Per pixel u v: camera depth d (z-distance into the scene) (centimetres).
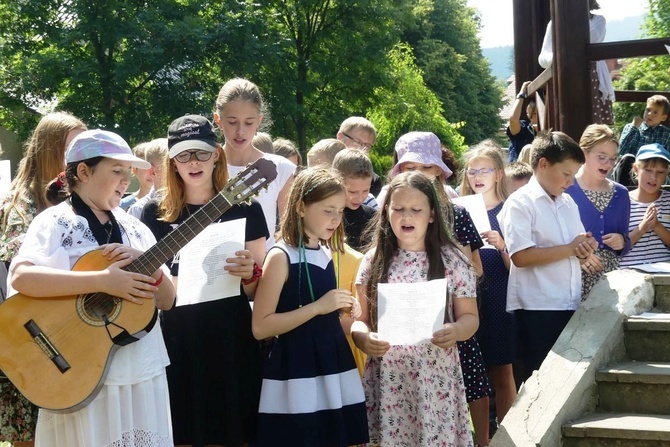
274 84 3166
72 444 386
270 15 3200
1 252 436
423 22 5134
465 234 507
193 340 439
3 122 2989
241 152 540
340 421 429
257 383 445
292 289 439
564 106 754
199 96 3045
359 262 498
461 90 5203
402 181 457
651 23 2792
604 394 483
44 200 442
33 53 2947
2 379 427
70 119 452
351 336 461
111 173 396
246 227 452
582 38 750
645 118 913
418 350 451
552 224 533
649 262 625
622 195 583
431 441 444
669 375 467
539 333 530
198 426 434
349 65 3388
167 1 2969
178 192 453
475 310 460
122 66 2805
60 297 382
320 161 607
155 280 390
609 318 512
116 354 386
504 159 611
